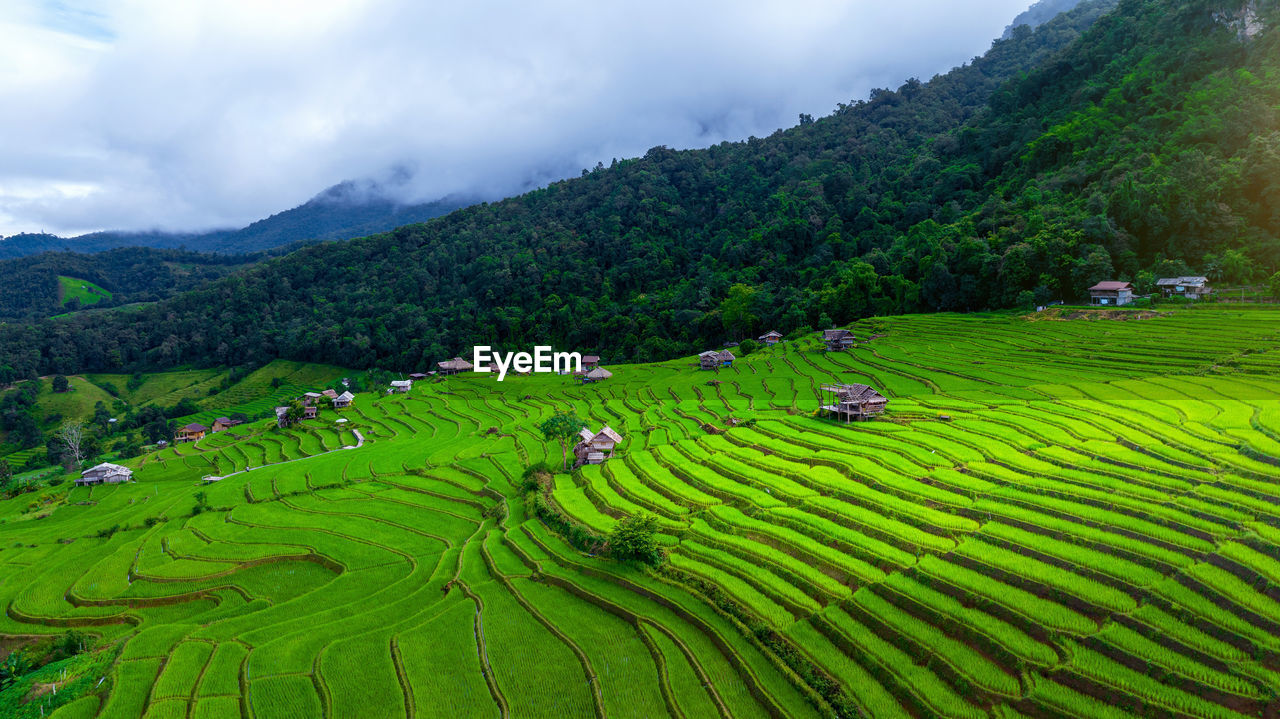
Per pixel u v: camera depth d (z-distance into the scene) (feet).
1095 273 393.09
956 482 176.04
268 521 237.66
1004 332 384.06
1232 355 274.57
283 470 308.19
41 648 165.89
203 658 142.31
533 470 252.62
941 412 250.57
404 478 280.72
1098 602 115.44
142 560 210.38
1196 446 179.52
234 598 182.60
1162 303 360.07
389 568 189.88
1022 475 175.73
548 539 187.62
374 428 406.62
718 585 145.07
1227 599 109.70
